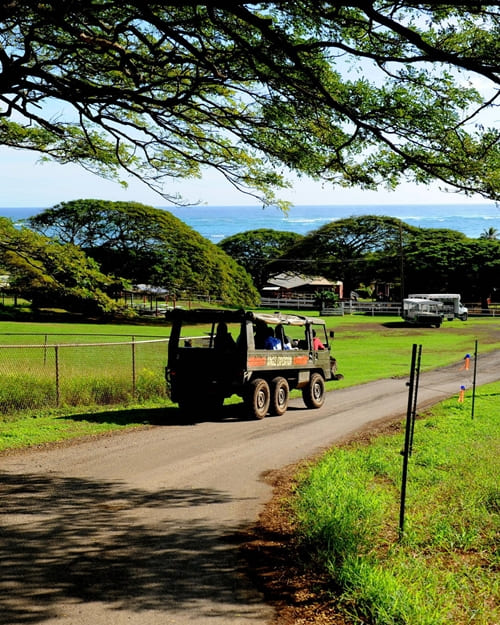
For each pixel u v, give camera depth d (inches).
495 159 310.7
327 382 1099.9
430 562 269.6
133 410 715.4
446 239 3641.7
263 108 404.2
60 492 375.6
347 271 3735.2
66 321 2154.3
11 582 244.8
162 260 2741.1
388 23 258.4
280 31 341.7
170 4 299.0
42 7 364.5
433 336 2103.8
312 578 251.8
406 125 335.9
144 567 262.8
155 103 398.6
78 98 395.5
